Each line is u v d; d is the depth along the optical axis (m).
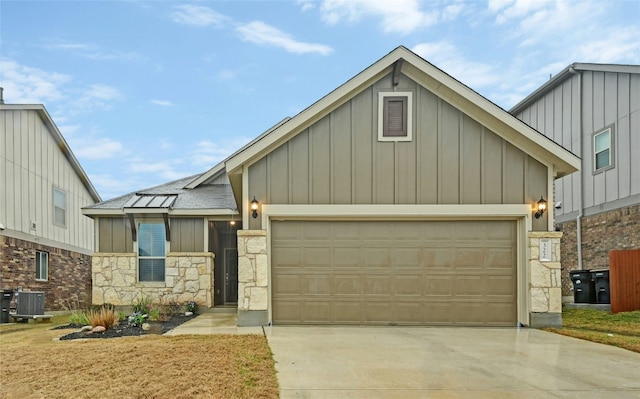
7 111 12.57
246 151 8.52
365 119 8.80
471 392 4.36
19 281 12.83
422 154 8.73
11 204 12.59
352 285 8.71
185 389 4.36
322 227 8.82
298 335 7.39
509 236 8.78
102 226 12.55
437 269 8.72
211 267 12.48
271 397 4.16
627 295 9.85
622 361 5.61
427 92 8.82
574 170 8.77
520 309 8.61
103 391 4.34
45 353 6.04
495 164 8.71
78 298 16.70
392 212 8.62
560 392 4.38
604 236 12.80
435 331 7.96
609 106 12.74
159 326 8.90
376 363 5.43
